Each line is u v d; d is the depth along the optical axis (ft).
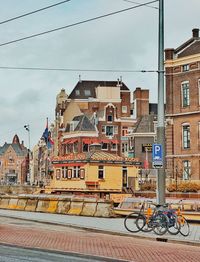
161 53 66.18
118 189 137.69
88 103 319.47
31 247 47.80
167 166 191.01
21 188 223.10
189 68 190.70
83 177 138.72
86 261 40.11
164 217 60.95
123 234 61.67
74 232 65.16
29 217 84.17
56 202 95.91
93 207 88.07
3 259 39.78
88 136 271.49
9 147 536.42
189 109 188.65
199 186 155.22
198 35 199.11
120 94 325.21
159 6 65.87
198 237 58.23
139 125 266.57
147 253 45.73
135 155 260.83
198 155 182.50
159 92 66.13
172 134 192.85
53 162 151.74
